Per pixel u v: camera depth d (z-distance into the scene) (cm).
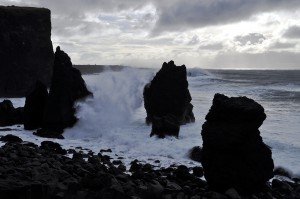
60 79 2719
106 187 1300
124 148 2241
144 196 1309
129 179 1467
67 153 2070
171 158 2019
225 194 1285
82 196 1288
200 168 1712
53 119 2662
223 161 1358
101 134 2603
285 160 1961
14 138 2262
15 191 1220
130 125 2852
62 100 2697
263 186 1395
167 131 2430
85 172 1502
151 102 2817
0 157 1617
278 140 2405
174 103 2770
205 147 1398
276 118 3381
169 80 2802
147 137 2436
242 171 1345
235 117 1363
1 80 5653
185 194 1310
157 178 1531
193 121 3048
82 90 2881
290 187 1538
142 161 1944
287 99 5119
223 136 1347
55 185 1291
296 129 2814
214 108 1409
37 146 2120
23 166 1490
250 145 1355
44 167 1464
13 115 3052
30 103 2803
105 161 1881
